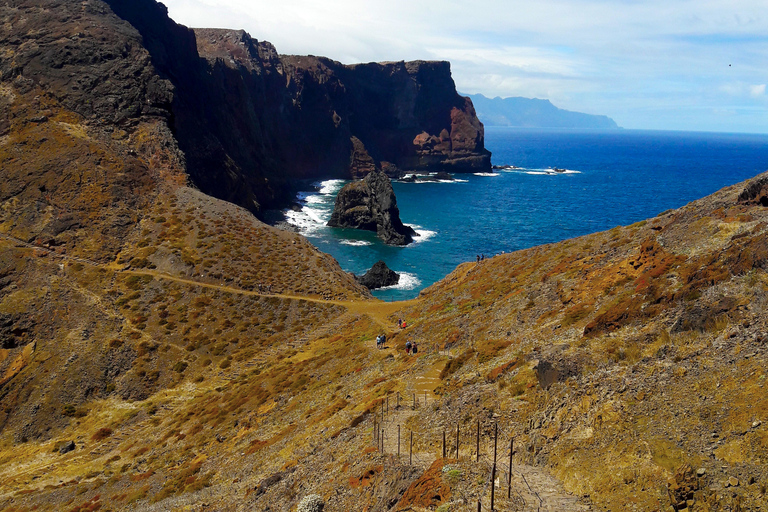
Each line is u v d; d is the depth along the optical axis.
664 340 19.45
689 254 27.11
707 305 19.31
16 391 54.97
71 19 110.94
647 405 16.33
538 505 14.30
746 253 20.72
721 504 12.09
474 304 45.19
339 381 39.47
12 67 99.94
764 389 14.41
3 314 61.84
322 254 85.12
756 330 16.78
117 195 82.88
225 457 33.69
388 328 52.16
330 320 64.62
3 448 49.78
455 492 15.78
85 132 93.25
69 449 46.75
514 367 24.62
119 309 65.38
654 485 13.55
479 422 20.42
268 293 70.81
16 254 70.19
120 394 55.22
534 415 19.58
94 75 102.06
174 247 76.25
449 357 32.84
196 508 26.19
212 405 47.31
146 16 130.12
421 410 25.50
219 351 60.16
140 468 38.69
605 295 29.66
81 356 58.47
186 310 66.00
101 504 33.31
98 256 73.62
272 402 41.28
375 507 17.56
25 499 37.03
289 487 23.25
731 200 30.98
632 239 40.22
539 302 35.00
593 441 16.22
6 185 80.50
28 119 92.25
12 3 112.94
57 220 76.81
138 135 96.88
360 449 23.16
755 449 12.96
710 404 15.04
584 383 19.27
